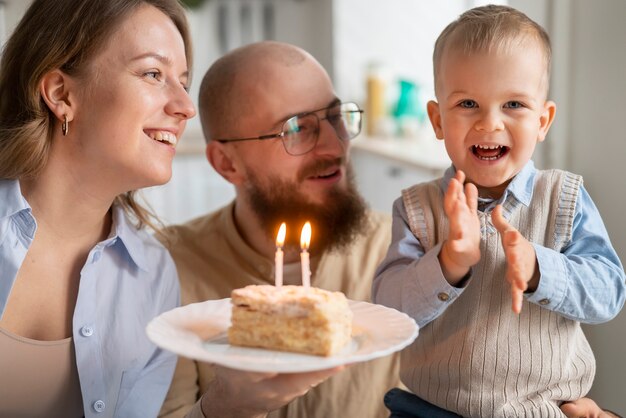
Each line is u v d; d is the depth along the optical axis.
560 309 1.19
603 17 1.69
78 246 1.40
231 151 1.81
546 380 1.25
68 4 1.28
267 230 1.78
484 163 1.26
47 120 1.32
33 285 1.34
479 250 1.15
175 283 1.56
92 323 1.37
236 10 4.38
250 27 4.40
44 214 1.34
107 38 1.28
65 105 1.29
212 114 1.83
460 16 1.34
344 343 1.02
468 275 1.19
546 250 1.18
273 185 1.76
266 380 1.08
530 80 1.22
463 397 1.26
